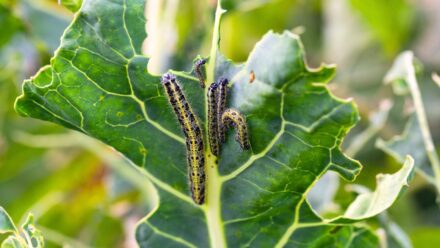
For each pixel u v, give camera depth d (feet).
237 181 0.93
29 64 1.49
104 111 0.92
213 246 0.94
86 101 0.91
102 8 0.89
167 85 0.90
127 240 1.46
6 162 1.68
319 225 0.93
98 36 0.89
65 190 1.60
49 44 1.38
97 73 0.90
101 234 1.49
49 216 1.49
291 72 0.85
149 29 1.20
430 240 1.35
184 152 0.93
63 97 0.90
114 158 1.39
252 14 1.68
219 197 0.93
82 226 1.51
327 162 0.89
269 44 0.87
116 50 0.90
